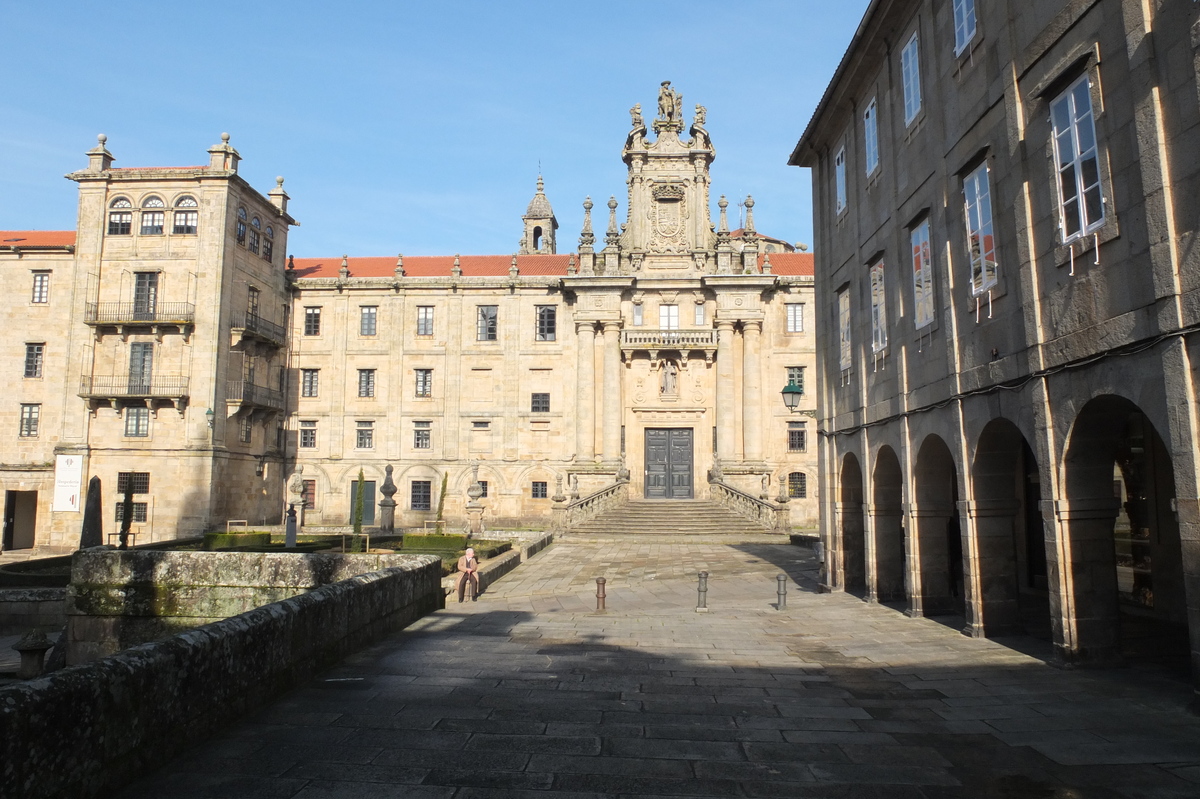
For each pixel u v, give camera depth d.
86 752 5.87
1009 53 12.26
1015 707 9.20
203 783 6.45
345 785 6.45
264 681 8.82
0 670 18.62
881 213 18.28
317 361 53.34
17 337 47.84
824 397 22.95
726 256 52.09
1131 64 9.41
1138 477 16.08
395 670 10.77
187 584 17.89
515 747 7.49
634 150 53.28
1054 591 11.39
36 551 44.88
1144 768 7.14
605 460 50.41
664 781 6.68
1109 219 9.90
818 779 6.79
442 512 51.56
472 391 52.84
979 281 13.45
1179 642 12.95
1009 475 13.81
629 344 51.38
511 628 14.82
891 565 18.75
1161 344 8.97
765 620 16.27
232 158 46.91
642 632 14.57
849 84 20.08
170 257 46.09
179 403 44.81
